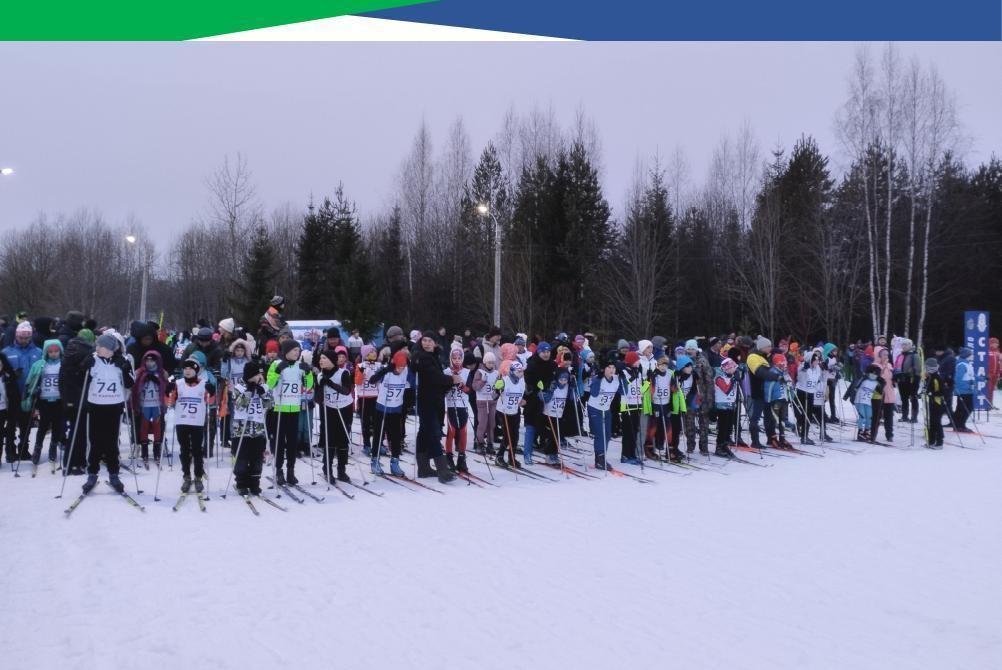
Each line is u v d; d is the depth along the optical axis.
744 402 12.52
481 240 36.00
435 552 6.05
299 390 8.52
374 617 4.61
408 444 11.98
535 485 9.10
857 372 17.36
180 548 6.01
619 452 11.91
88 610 4.64
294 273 43.25
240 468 7.99
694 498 8.42
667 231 34.94
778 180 38.41
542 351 10.32
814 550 6.30
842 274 33.78
